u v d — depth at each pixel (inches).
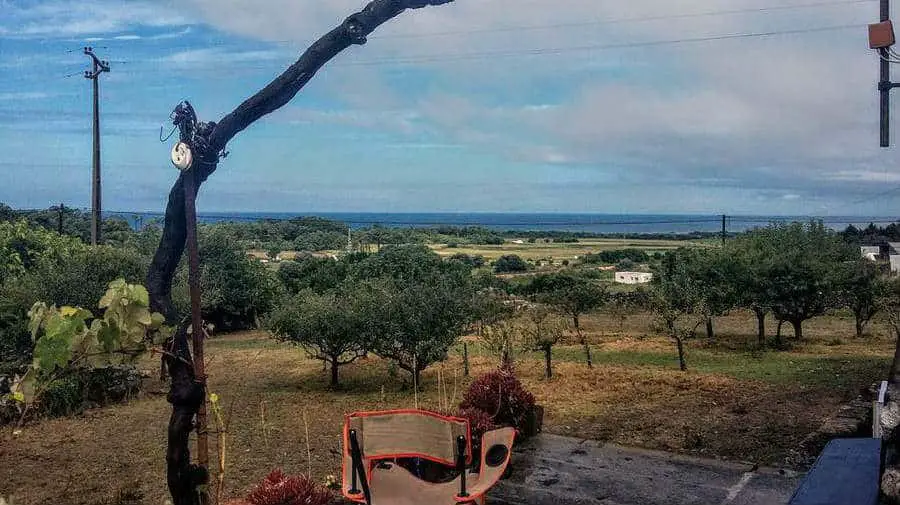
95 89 1150.3
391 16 202.2
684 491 275.6
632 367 611.8
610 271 1996.8
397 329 528.1
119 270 729.6
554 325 656.4
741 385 510.3
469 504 204.4
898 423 137.7
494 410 350.3
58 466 338.0
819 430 349.7
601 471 302.8
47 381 172.2
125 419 445.4
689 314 696.4
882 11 295.9
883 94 317.4
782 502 260.7
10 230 880.3
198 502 198.4
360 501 190.2
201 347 195.6
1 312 569.9
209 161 197.9
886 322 838.5
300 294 618.8
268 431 403.5
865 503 139.6
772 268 743.7
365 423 207.2
